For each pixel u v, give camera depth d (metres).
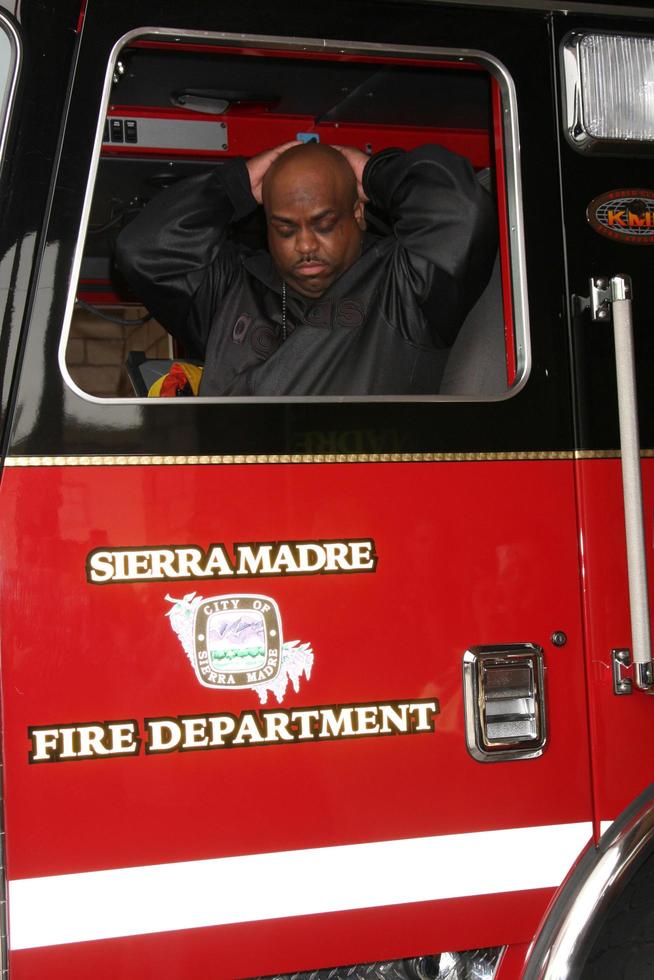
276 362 2.42
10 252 2.02
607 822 2.24
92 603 2.01
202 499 2.07
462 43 2.27
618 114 2.32
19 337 2.02
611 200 2.32
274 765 2.08
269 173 2.51
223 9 2.14
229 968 2.06
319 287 2.53
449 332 2.42
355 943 2.12
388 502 2.15
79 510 2.01
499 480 2.22
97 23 2.08
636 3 2.34
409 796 2.14
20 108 2.03
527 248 2.27
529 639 2.21
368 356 2.41
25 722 1.97
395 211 2.45
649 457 2.30
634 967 2.27
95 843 2.00
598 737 2.24
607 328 2.30
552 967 2.16
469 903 2.17
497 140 2.33
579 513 2.25
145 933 2.02
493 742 2.18
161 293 2.56
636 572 2.16
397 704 2.14
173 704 2.04
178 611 2.05
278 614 2.09
